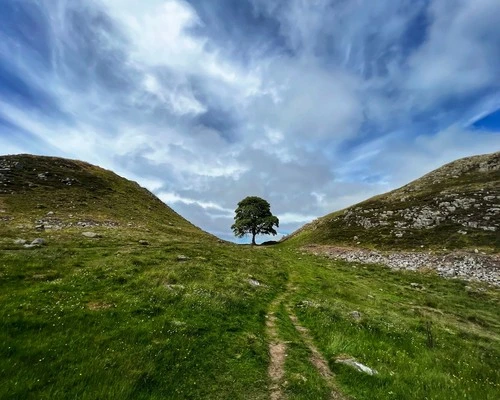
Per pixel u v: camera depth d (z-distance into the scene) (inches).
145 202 3048.7
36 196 2174.0
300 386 449.7
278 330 679.7
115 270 861.2
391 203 3602.4
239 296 824.9
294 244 3307.1
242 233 3964.1
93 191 2694.4
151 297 679.1
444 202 3063.5
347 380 486.9
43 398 343.3
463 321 990.4
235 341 571.8
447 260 2006.6
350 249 2623.0
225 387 434.6
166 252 1305.4
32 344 437.1
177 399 391.5
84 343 464.4
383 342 669.9
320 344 630.5
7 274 709.3
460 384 511.2
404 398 445.4
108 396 363.6
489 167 3809.1
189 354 491.8
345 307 890.1
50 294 626.2
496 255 1998.0
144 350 469.1
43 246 1121.4
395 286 1440.7
